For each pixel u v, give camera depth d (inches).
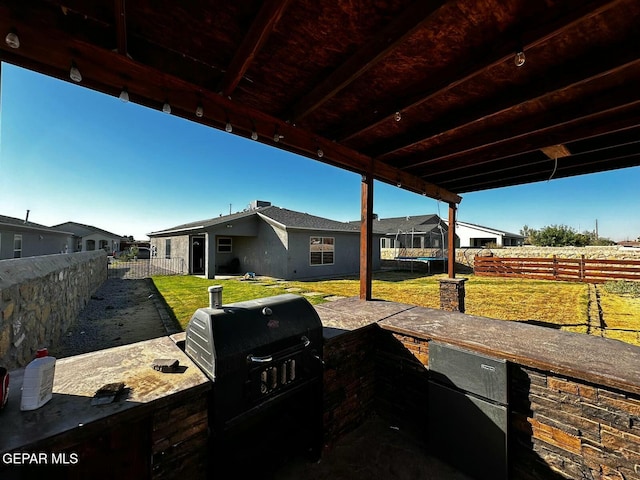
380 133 130.6
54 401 54.6
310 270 518.6
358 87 90.9
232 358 66.7
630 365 73.7
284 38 69.2
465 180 209.2
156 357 76.9
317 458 91.7
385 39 65.9
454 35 67.6
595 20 62.1
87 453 51.0
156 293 351.3
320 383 90.2
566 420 74.0
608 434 68.2
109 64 69.6
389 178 167.5
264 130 103.5
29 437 44.1
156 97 76.9
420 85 88.4
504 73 83.9
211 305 78.2
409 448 99.0
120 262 850.1
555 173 185.2
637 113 102.7
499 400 81.5
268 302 85.4
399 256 792.3
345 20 63.2
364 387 113.4
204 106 86.7
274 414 82.0
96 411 51.6
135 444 56.3
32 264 146.4
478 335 99.3
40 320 149.1
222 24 64.0
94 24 66.7
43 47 61.5
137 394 57.9
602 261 456.4
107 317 241.4
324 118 113.7
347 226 629.9
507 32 65.9
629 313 258.8
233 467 71.2
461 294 230.5
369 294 161.9
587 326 218.1
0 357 104.1
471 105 103.5
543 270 508.4
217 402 64.6
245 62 71.4
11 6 58.0
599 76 76.1
